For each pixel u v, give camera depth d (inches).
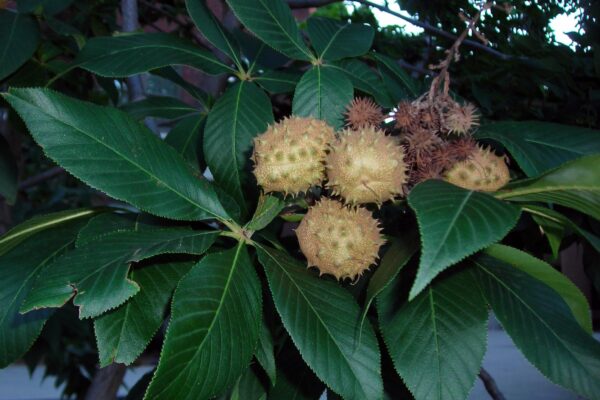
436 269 9.0
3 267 13.5
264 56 20.6
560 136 14.7
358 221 12.4
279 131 12.9
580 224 20.3
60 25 19.7
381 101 16.3
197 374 10.3
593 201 11.6
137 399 17.9
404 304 12.6
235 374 10.8
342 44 17.0
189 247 11.9
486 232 9.4
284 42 16.2
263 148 12.8
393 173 12.2
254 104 16.0
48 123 11.9
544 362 11.9
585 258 21.8
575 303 13.9
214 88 26.5
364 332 11.9
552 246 15.0
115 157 12.4
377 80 17.1
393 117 13.8
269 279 12.0
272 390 14.8
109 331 11.7
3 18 18.4
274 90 17.0
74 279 11.1
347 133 12.6
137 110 20.1
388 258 11.8
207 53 17.4
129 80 24.3
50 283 11.0
